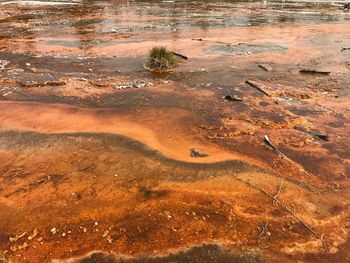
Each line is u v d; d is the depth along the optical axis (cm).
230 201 192
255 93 330
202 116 284
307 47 476
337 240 171
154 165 219
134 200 193
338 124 273
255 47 474
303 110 296
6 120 273
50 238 170
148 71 388
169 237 171
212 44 485
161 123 272
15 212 185
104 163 222
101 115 285
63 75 374
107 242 168
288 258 162
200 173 212
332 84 354
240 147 242
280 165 223
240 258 162
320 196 198
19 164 222
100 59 427
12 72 382
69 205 189
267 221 180
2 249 165
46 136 251
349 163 225
